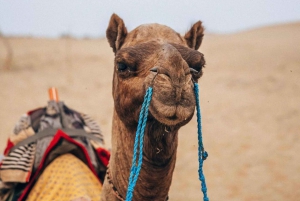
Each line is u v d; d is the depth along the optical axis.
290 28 41.38
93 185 3.81
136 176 2.35
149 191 2.72
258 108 12.94
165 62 2.32
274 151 10.05
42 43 31.56
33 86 16.98
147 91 2.32
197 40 3.18
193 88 2.39
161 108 2.28
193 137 11.20
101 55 25.84
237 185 8.62
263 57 21.72
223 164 9.59
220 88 15.52
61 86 17.02
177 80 2.28
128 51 2.59
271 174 8.98
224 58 22.31
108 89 16.69
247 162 9.59
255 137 10.88
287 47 25.16
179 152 10.33
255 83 15.93
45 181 3.89
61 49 28.16
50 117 4.48
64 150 4.07
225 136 11.09
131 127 2.71
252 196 8.10
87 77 19.02
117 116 2.92
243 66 19.70
